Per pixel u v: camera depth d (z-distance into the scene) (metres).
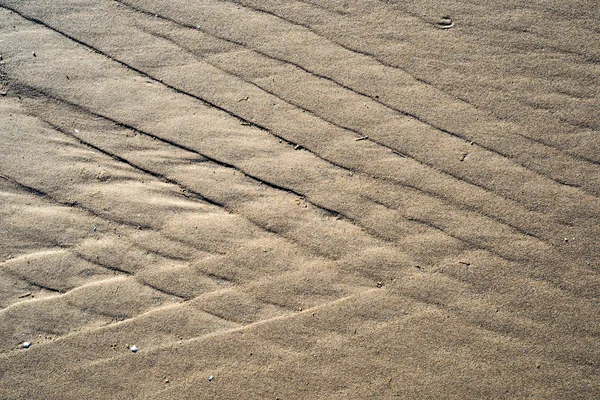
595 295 2.32
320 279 2.37
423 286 2.35
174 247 2.43
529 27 2.74
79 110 2.62
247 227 2.45
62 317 2.35
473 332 2.29
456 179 2.49
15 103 2.63
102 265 2.42
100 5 2.81
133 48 2.74
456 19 2.76
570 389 2.21
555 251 2.38
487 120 2.57
